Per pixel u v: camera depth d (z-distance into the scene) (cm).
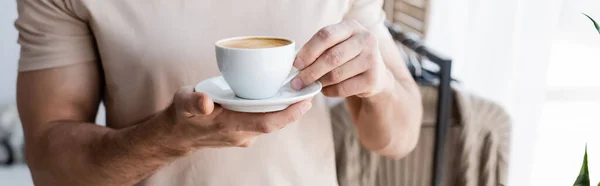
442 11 296
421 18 300
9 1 318
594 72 298
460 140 245
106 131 137
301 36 147
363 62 119
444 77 222
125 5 140
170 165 147
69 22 140
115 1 139
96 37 141
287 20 146
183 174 148
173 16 142
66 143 138
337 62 117
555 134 314
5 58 327
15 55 329
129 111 145
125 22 140
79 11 138
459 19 297
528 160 285
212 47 144
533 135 282
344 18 153
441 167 235
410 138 157
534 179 300
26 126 144
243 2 144
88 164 135
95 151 134
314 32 148
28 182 296
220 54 113
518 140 281
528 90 276
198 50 143
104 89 149
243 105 110
